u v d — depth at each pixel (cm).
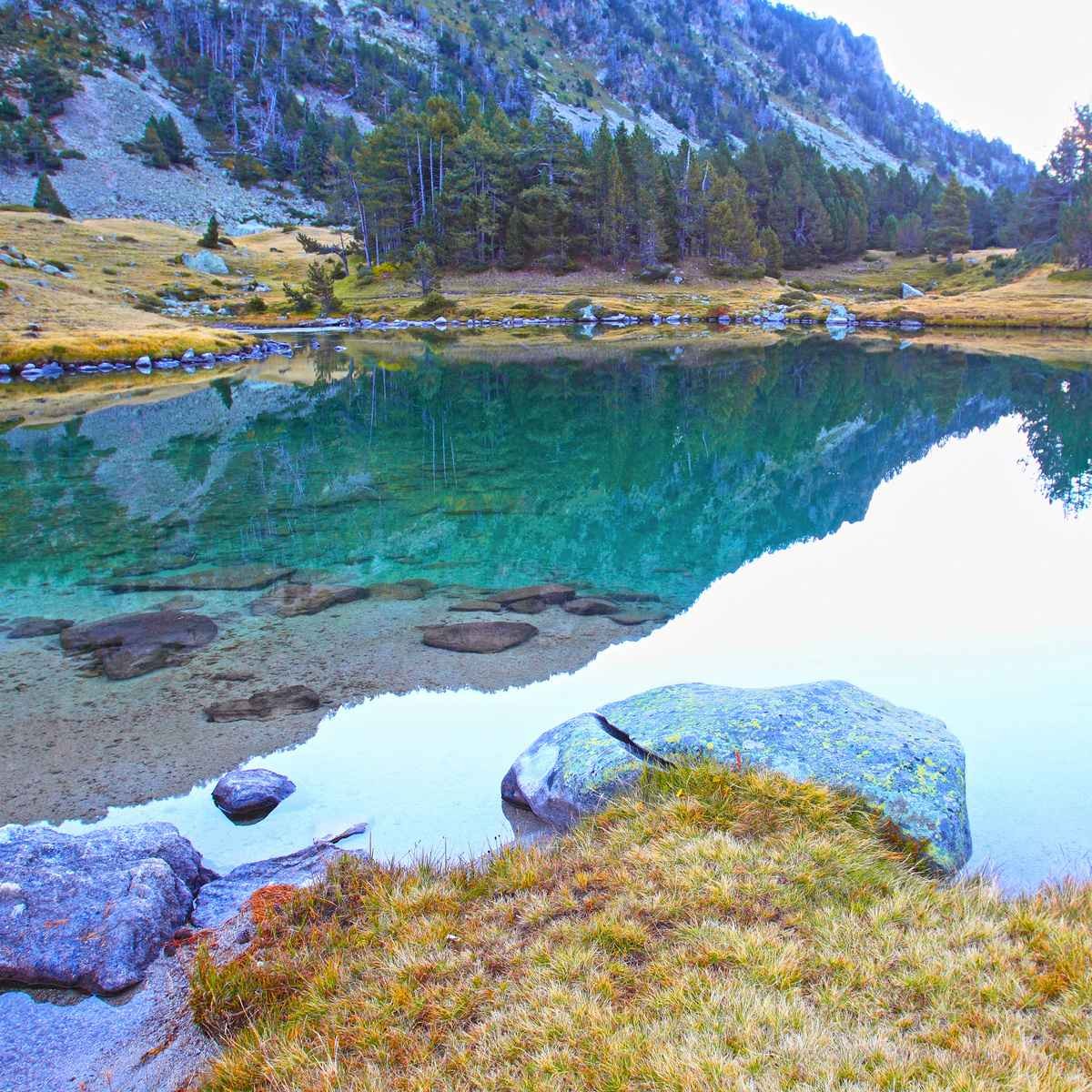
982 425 3612
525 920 613
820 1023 473
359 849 808
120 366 5847
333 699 1183
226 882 738
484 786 930
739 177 13738
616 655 1327
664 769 793
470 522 2203
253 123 17925
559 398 4591
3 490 2575
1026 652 1286
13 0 17638
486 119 13525
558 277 11694
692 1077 432
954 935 555
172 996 599
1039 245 11869
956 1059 438
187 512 2303
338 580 1734
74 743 1060
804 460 3055
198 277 10575
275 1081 491
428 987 550
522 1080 455
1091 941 530
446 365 6138
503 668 1280
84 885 686
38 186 12575
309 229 14600
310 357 6750
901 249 14838
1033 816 819
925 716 869
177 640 1411
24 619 1520
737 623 1463
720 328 9388
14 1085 534
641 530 2141
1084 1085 411
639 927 579
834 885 618
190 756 1023
